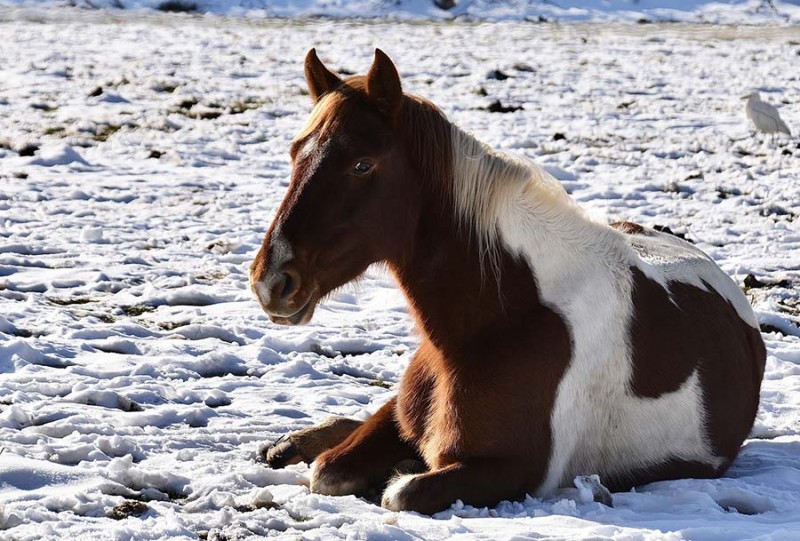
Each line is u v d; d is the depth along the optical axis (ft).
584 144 76.13
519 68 118.01
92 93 89.76
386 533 17.24
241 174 63.26
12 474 19.81
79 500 18.52
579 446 20.85
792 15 238.48
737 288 25.21
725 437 22.74
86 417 24.71
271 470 21.42
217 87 98.02
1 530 17.07
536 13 226.58
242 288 40.37
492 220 19.86
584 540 17.30
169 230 48.88
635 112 91.61
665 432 21.56
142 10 203.82
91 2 203.00
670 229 51.88
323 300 21.20
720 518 19.43
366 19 209.36
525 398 19.71
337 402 28.32
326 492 20.68
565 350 20.06
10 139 68.39
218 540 17.08
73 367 29.37
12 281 38.99
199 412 26.17
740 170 68.39
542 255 20.44
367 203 18.99
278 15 209.46
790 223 54.95
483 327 19.90
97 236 46.34
